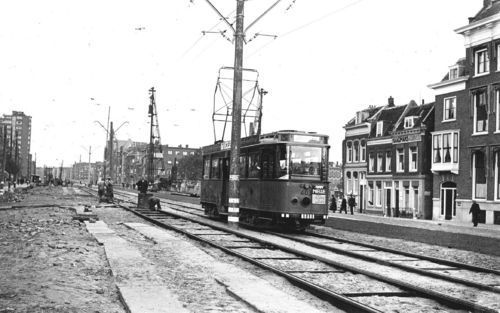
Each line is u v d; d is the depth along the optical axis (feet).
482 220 125.39
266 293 27.89
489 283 35.04
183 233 63.00
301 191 69.62
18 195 176.14
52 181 478.59
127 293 26.94
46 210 106.52
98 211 105.91
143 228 69.21
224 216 90.58
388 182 166.91
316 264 41.45
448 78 146.20
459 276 37.96
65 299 25.89
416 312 26.09
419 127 152.46
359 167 183.83
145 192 116.57
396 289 31.53
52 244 47.85
